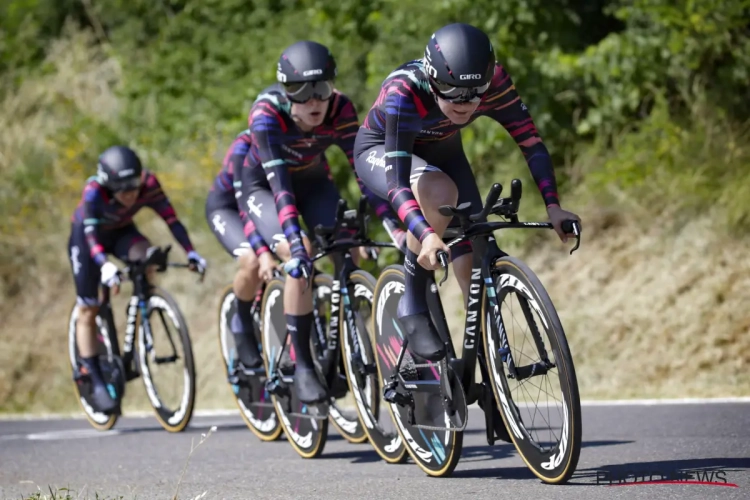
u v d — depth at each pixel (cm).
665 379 1402
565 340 642
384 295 809
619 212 1662
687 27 1698
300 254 841
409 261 740
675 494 614
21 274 2094
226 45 2394
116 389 1270
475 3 1777
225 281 1930
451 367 722
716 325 1429
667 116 1723
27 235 2130
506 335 685
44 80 2609
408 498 663
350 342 879
